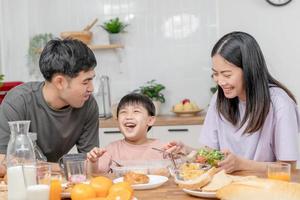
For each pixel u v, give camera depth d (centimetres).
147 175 142
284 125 165
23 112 171
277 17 341
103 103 358
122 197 110
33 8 375
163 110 371
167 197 121
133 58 374
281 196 105
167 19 367
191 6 362
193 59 365
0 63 369
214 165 145
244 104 175
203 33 362
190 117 331
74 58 155
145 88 358
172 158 161
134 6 370
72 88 159
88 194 113
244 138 175
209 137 188
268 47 344
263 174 145
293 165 166
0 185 132
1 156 159
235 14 349
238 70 161
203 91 366
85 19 376
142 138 196
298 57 340
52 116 174
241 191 109
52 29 379
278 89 172
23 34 371
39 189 109
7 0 368
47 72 160
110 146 197
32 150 124
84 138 192
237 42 160
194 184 121
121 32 370
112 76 378
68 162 133
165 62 370
